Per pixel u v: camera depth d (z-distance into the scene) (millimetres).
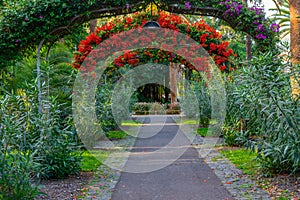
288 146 3959
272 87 4367
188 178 4738
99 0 6008
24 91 4660
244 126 6945
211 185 4324
